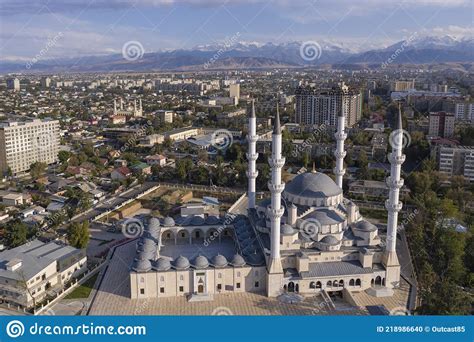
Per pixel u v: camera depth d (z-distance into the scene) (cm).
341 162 16325
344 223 14575
